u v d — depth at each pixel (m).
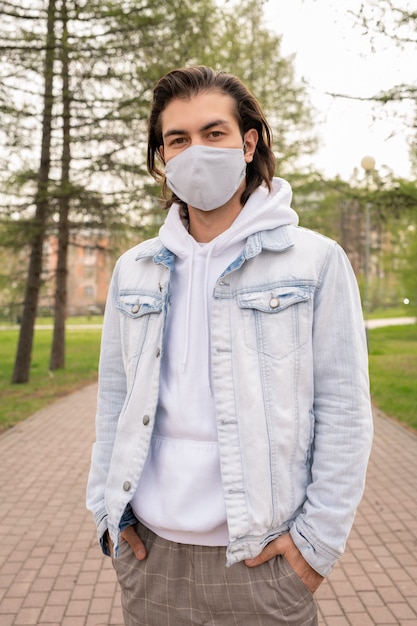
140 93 11.18
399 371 13.52
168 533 1.41
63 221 12.24
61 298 15.38
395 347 20.14
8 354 21.17
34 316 13.26
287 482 1.34
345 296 1.41
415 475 5.51
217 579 1.36
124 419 1.49
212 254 1.47
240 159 1.47
